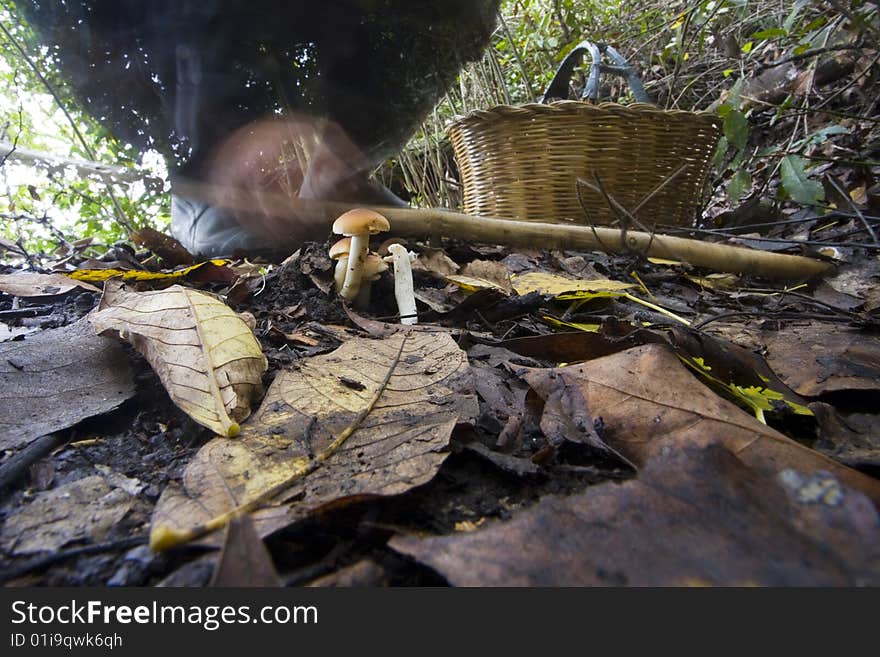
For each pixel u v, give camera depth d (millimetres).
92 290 341
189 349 198
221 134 453
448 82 509
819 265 467
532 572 105
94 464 171
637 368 187
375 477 146
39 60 444
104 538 136
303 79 436
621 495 120
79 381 208
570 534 112
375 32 430
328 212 469
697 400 168
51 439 176
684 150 595
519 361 246
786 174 556
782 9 782
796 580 95
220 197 475
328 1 391
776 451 144
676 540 108
